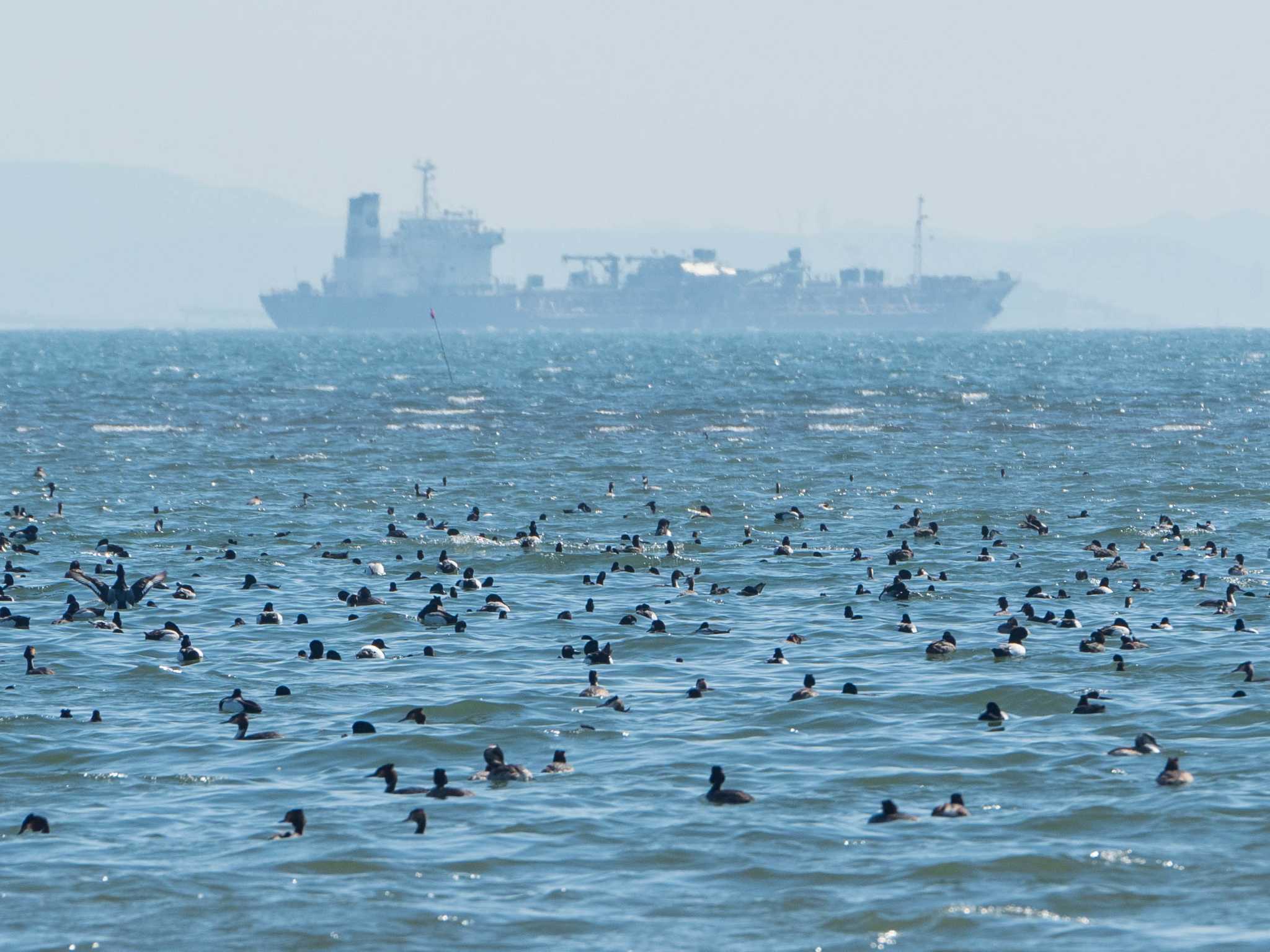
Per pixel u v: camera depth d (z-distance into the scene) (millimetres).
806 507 79688
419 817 31672
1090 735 37344
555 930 27094
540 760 35969
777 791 33562
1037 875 29047
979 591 56156
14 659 45750
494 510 79250
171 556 65000
